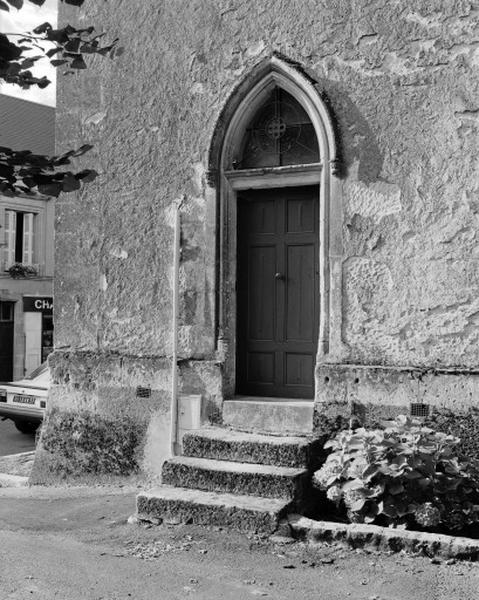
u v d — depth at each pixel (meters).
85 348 7.48
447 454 5.17
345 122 6.25
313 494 5.64
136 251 7.26
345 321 6.18
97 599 4.03
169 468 5.77
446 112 5.87
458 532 5.12
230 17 6.84
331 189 6.29
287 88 6.60
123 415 7.16
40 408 10.41
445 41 5.89
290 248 6.85
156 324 7.10
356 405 6.02
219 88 6.88
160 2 7.22
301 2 6.48
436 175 5.89
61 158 2.95
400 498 5.02
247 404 6.49
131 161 7.33
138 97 7.32
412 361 5.91
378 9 6.15
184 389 6.84
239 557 4.67
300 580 4.29
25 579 4.34
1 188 2.94
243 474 5.47
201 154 6.95
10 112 24.91
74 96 7.68
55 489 7.13
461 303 5.77
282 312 6.85
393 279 6.02
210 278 6.84
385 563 4.53
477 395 5.61
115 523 5.54
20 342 23.91
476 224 5.74
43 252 24.48
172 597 4.05
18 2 2.79
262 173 6.70
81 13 7.66
